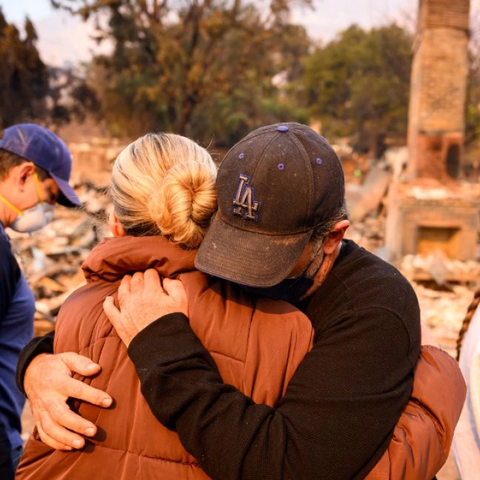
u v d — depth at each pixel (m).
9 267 1.95
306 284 1.33
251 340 1.21
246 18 27.14
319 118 53.44
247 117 40.41
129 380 1.20
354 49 50.62
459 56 10.41
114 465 1.17
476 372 1.55
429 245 10.55
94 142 35.56
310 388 1.15
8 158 2.24
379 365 1.17
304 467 1.09
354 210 14.02
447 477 3.77
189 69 27.45
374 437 1.12
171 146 1.38
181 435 1.12
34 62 30.05
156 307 1.22
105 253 1.33
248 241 1.22
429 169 10.55
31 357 1.36
